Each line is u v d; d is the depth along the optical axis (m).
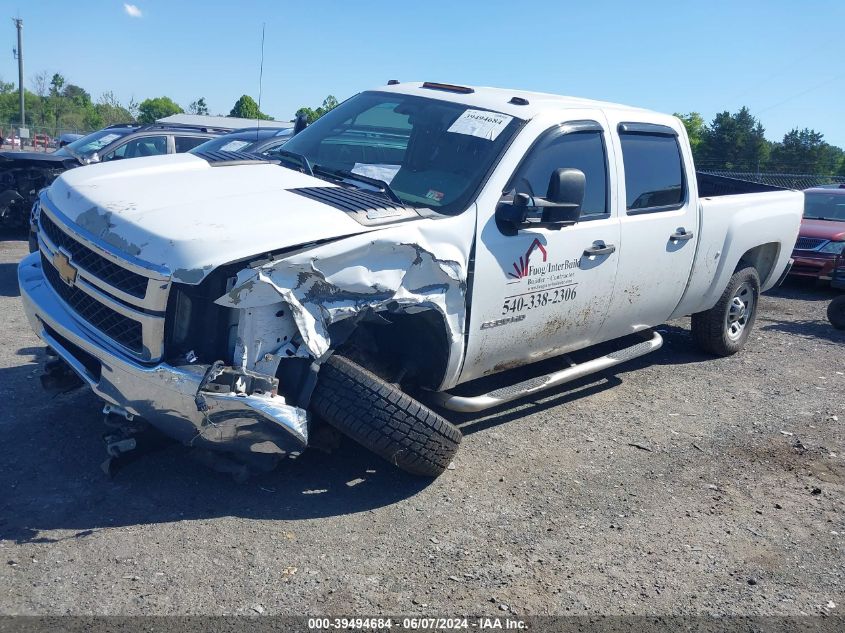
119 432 3.98
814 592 3.69
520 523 4.07
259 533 3.75
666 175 5.78
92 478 4.12
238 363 3.55
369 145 5.02
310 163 4.95
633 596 3.53
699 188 9.06
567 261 4.85
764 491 4.70
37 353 5.92
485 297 4.39
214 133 12.59
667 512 4.34
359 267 3.77
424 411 4.01
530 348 4.94
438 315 4.17
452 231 4.16
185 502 3.97
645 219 5.48
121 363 3.58
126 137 11.78
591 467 4.82
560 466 4.80
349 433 3.93
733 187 8.52
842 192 13.44
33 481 4.05
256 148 10.21
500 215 4.39
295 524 3.86
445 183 4.49
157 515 3.83
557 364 6.32
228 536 3.70
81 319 3.88
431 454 4.11
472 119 4.82
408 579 3.49
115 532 3.65
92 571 3.34
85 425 4.71
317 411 3.90
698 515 4.33
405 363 4.44
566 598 3.46
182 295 3.49
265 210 3.75
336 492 4.20
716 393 6.42
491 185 4.42
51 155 10.89
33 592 3.17
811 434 5.66
